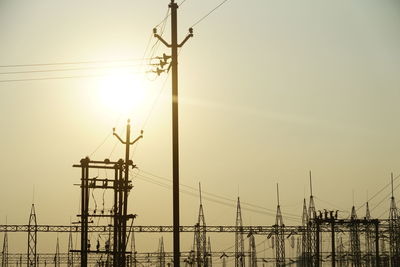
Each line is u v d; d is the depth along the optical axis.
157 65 39.53
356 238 108.62
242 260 113.94
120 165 58.88
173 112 32.94
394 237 100.88
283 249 107.56
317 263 81.69
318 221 82.12
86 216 59.62
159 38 33.91
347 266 114.00
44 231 98.81
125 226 56.12
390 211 100.56
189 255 114.75
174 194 31.95
